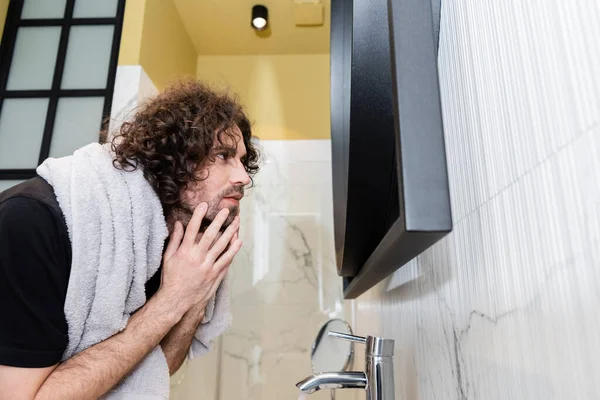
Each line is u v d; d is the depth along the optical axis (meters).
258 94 2.07
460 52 0.42
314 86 2.08
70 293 0.59
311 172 1.92
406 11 0.28
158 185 0.70
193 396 1.70
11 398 0.51
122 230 0.64
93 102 1.43
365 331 1.30
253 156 1.03
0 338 0.51
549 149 0.27
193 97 0.80
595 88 0.22
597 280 0.22
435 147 0.26
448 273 0.46
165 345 0.82
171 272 0.70
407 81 0.27
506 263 0.33
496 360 0.34
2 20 1.51
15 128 1.42
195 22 1.93
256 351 1.75
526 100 0.29
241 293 1.81
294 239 1.86
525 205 0.30
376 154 0.49
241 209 1.89
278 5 1.83
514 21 0.31
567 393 0.25
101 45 1.48
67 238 0.60
